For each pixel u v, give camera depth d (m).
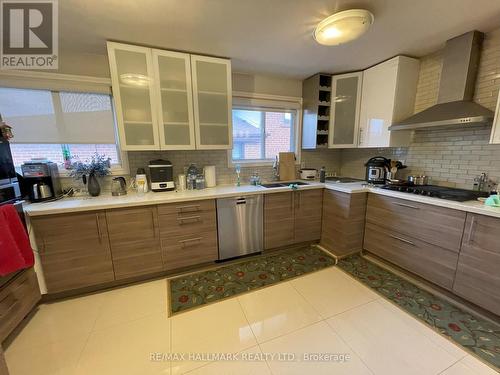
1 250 1.38
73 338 1.50
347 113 2.85
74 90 2.12
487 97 1.90
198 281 2.14
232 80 2.75
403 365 1.28
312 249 2.79
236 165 2.94
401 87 2.37
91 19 1.59
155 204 2.02
